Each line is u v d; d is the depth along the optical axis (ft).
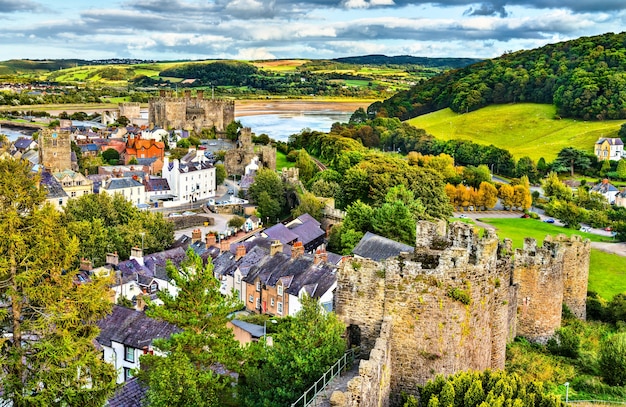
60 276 153.17
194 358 159.33
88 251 407.23
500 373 139.03
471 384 129.18
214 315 163.94
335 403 111.45
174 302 166.40
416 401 131.64
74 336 152.15
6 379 141.59
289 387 139.33
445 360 143.13
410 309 144.15
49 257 151.43
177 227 571.28
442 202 597.52
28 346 152.15
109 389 151.43
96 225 428.56
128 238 436.35
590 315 279.28
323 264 345.31
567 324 248.11
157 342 168.14
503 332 172.55
